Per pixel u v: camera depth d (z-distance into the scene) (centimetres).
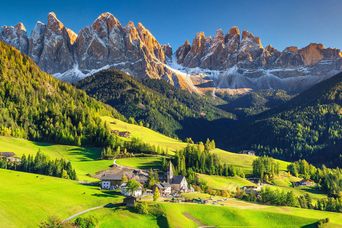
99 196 18650
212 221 17762
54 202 16688
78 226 15125
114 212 16888
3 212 14600
